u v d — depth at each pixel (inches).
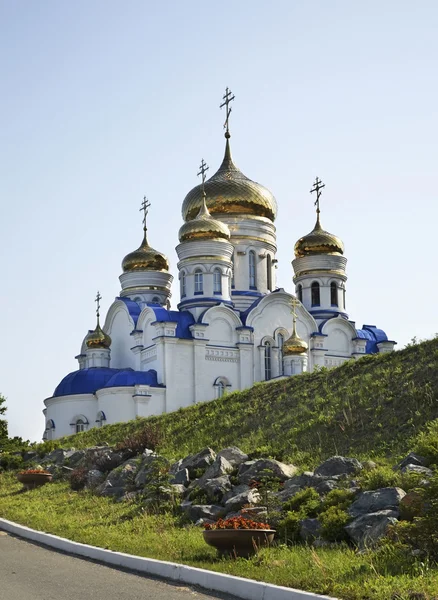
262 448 984.3
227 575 515.5
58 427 2539.4
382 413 984.9
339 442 962.1
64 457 1350.9
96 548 665.6
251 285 2800.2
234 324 2623.0
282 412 1168.8
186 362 2524.6
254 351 2625.5
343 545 597.6
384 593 439.2
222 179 2874.0
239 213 2824.8
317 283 2928.2
